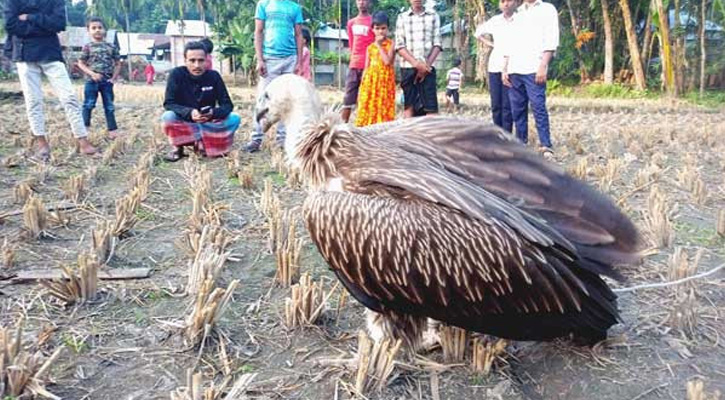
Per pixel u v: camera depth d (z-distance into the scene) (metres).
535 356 3.42
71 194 6.14
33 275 4.21
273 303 4.00
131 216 5.33
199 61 8.11
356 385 3.07
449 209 2.97
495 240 2.89
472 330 3.15
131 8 52.75
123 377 3.18
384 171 3.16
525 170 3.39
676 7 25.22
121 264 4.54
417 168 3.17
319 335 3.63
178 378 3.19
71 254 4.71
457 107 18.86
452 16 37.00
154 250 4.84
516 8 8.54
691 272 4.18
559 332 3.13
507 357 3.38
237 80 41.88
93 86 10.34
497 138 3.55
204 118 8.06
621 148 9.95
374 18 8.26
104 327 3.63
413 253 2.93
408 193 3.04
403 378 3.22
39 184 6.67
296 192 6.59
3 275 4.20
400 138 3.58
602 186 6.91
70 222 5.42
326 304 3.85
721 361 3.38
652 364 3.34
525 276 2.89
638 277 4.38
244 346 3.50
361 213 3.00
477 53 32.12
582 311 3.08
